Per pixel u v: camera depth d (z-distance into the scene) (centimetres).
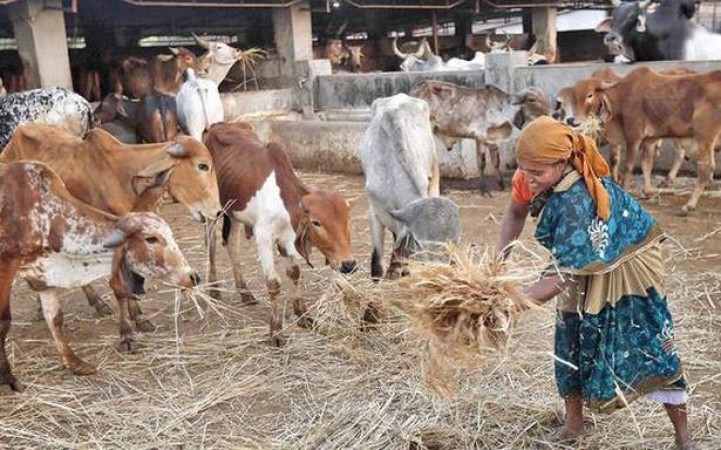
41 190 403
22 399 402
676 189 836
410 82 1109
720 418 345
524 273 272
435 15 1805
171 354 454
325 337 457
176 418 377
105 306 537
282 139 1147
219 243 713
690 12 1052
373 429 353
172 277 392
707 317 465
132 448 351
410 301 295
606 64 924
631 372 290
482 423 347
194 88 1030
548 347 423
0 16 1348
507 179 984
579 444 324
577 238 269
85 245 400
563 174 276
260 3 1252
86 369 431
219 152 502
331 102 1238
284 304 534
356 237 718
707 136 719
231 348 458
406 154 465
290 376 417
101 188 477
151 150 470
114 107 1050
